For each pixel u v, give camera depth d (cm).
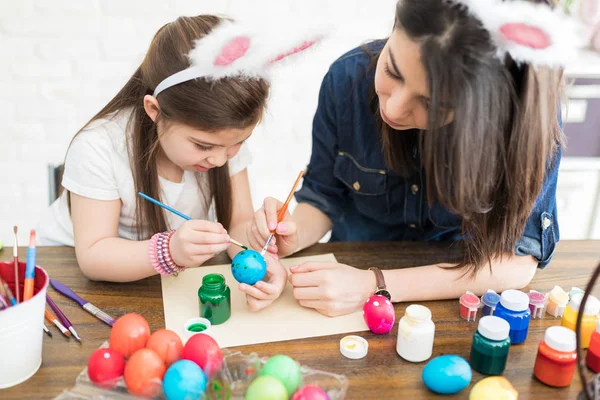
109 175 112
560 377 80
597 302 89
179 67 97
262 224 110
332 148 133
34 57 206
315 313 97
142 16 207
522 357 87
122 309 95
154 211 115
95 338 87
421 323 84
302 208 136
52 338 87
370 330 93
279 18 214
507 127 84
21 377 77
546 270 113
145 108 104
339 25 218
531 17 74
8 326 73
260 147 230
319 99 132
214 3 209
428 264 114
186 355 78
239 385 76
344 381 77
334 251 118
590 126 209
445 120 79
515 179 88
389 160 118
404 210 131
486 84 76
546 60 76
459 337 92
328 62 221
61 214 133
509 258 107
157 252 99
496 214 96
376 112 116
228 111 95
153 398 74
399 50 83
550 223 107
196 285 103
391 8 219
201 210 130
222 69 90
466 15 76
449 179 82
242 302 99
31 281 79
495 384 75
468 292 99
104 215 111
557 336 80
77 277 104
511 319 89
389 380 82
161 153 118
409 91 85
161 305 97
